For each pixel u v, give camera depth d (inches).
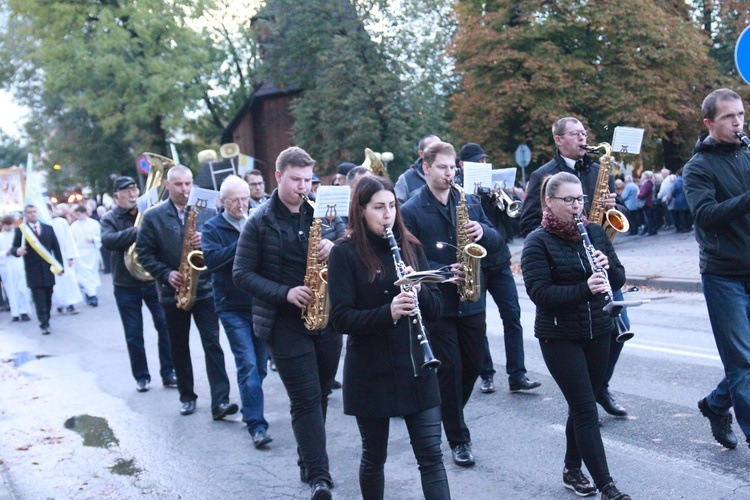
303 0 1233.4
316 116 1247.5
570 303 164.1
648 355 311.3
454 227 214.7
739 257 185.9
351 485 206.1
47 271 524.4
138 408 303.9
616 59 1056.8
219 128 1771.7
